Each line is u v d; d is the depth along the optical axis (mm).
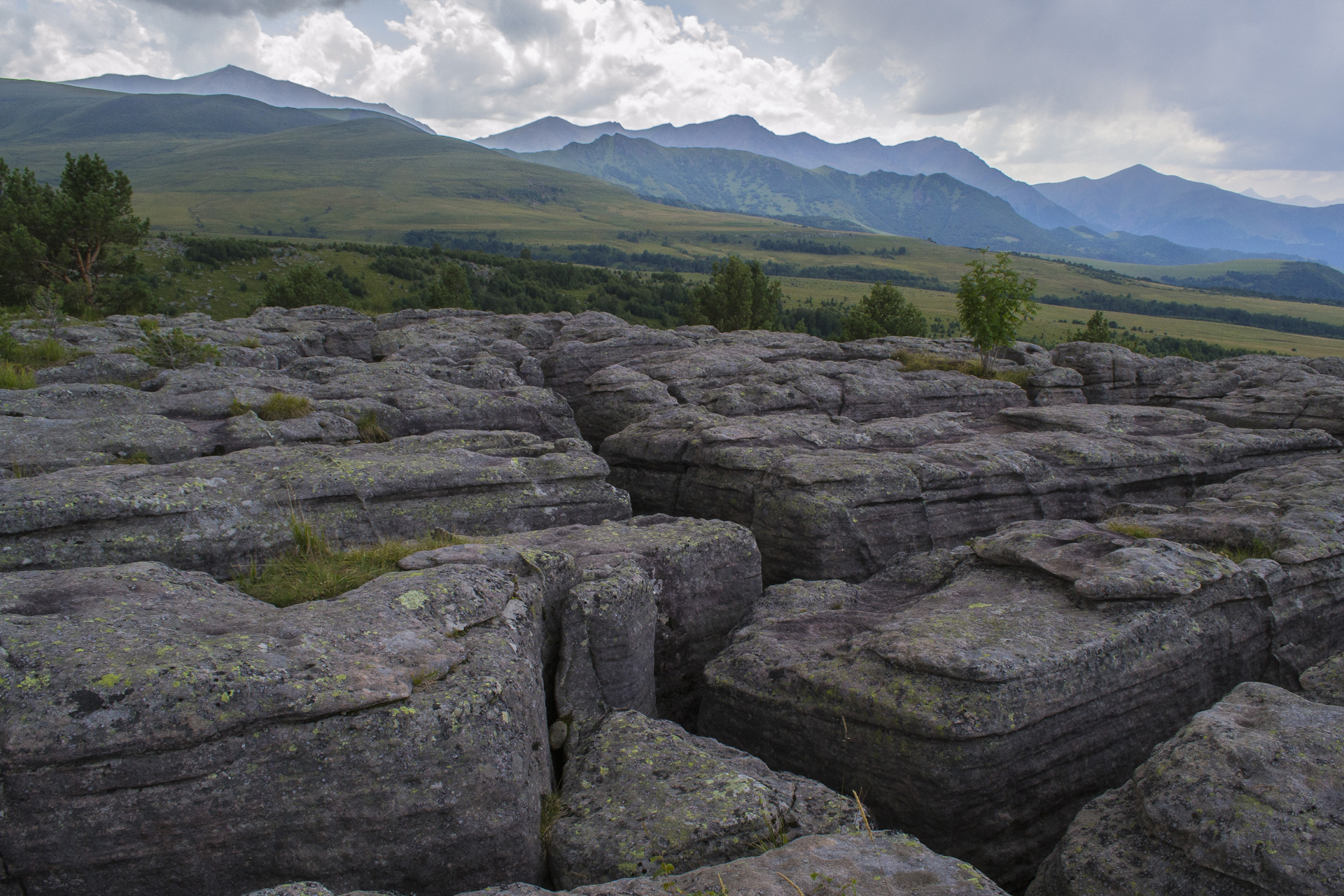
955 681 7816
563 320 36438
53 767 4902
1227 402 25609
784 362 28016
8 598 6262
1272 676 9820
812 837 5391
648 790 6660
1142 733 8633
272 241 150250
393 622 6742
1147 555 9672
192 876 5148
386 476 11695
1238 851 5543
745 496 15852
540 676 7875
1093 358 34062
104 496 9219
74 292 52938
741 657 9656
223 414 15383
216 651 5727
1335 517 11281
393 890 5508
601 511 13688
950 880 4797
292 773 5359
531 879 5980
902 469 14930
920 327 90812
